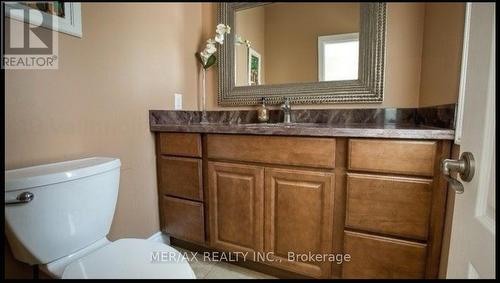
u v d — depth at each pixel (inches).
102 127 46.9
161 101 60.0
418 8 53.7
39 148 37.6
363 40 57.7
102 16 46.3
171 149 56.2
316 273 45.4
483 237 17.2
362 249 41.6
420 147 36.5
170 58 62.2
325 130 41.3
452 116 37.1
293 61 65.6
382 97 56.9
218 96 73.0
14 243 30.7
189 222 56.1
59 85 39.9
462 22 36.0
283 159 45.3
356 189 40.7
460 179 21.0
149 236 58.3
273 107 67.9
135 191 54.3
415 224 38.0
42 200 30.6
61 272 31.5
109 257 31.6
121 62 50.2
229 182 50.6
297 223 45.8
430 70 48.9
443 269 36.3
